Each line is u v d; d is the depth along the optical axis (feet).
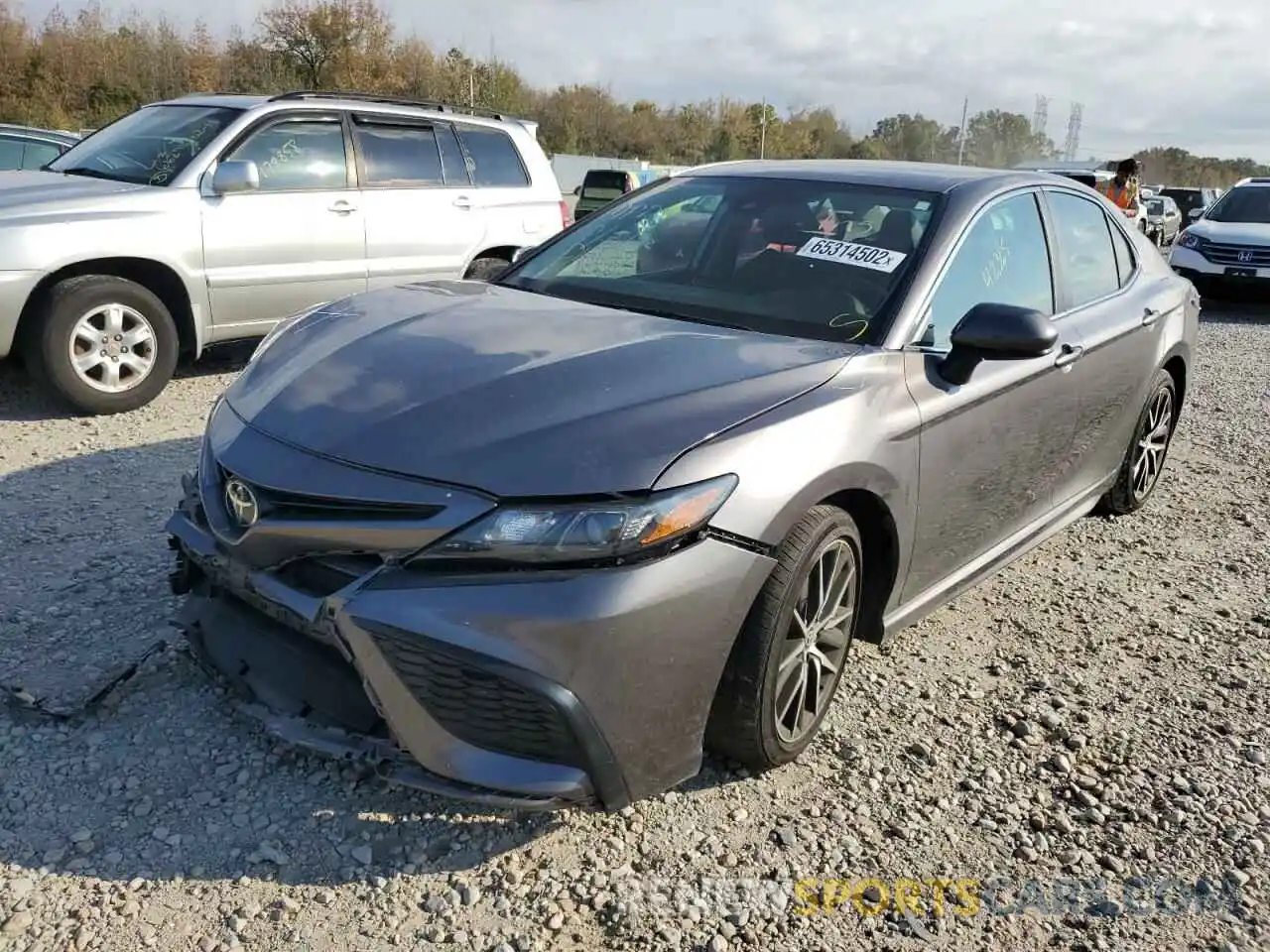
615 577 7.68
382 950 7.55
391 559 7.80
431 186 24.31
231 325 21.40
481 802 7.79
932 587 11.46
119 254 19.25
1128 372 15.02
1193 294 17.78
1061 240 13.89
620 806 8.21
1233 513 18.58
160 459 17.07
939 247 11.27
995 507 12.16
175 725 9.73
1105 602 14.48
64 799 8.70
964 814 9.61
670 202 13.23
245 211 21.08
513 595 7.58
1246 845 9.48
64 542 13.44
